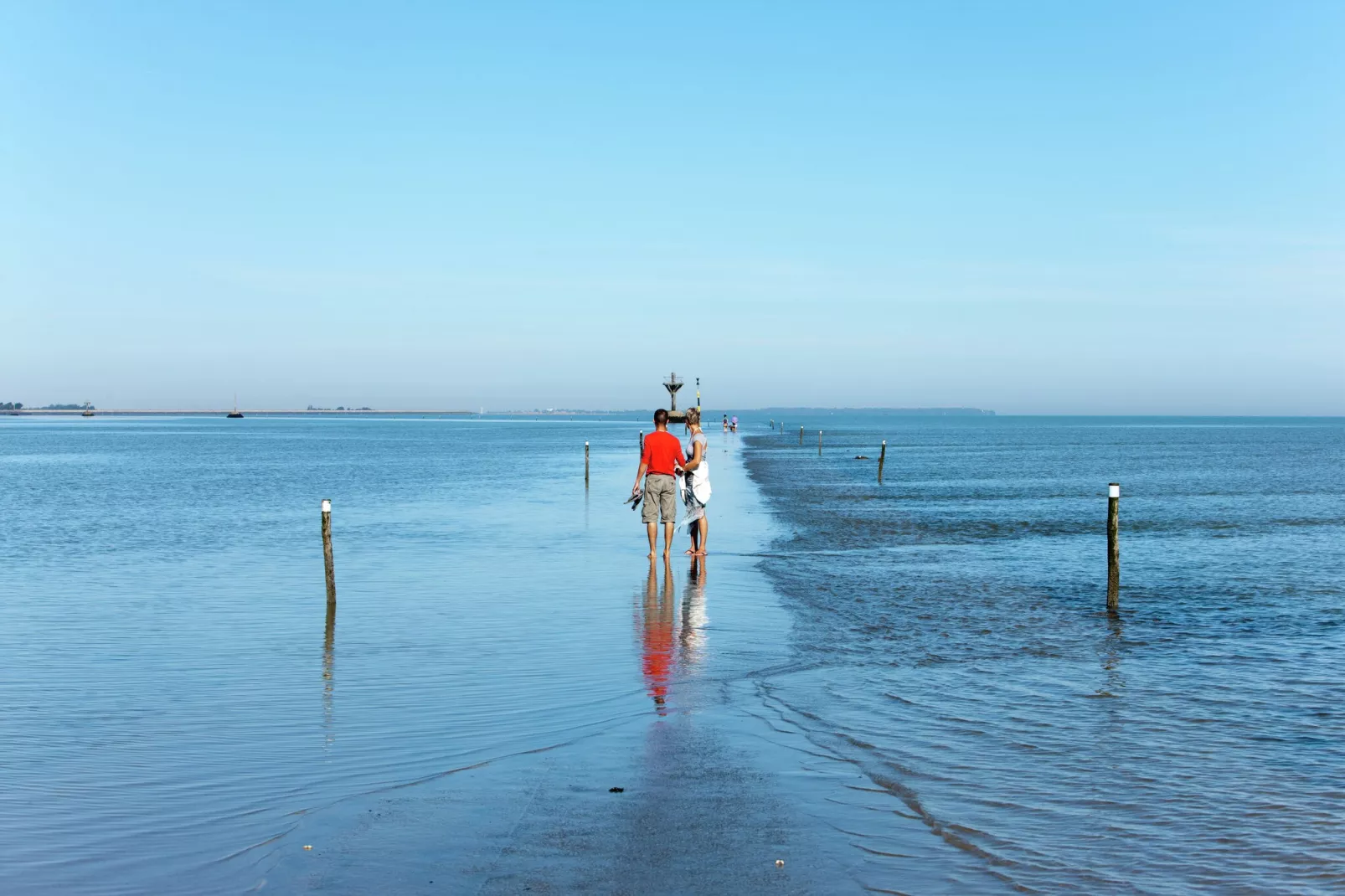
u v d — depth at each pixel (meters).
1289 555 19.12
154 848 5.71
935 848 5.65
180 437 130.62
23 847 5.74
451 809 6.24
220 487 39.66
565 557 18.53
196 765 7.12
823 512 27.42
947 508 29.00
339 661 10.37
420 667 10.04
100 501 33.00
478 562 17.89
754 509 28.34
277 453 78.75
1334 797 6.50
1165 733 7.88
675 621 12.38
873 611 13.11
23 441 112.62
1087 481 42.44
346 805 6.33
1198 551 19.72
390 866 5.42
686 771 6.92
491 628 12.01
